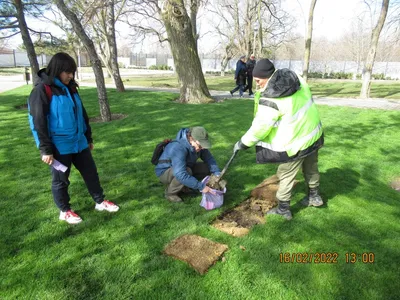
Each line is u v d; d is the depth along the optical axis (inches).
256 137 109.7
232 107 374.6
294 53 1775.3
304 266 96.9
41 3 482.3
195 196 142.3
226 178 163.0
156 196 142.2
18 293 86.2
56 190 115.8
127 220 122.6
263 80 108.8
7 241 109.1
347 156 201.8
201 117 313.0
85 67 1760.6
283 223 120.3
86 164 122.0
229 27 1346.0
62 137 108.9
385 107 401.7
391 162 192.5
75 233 114.3
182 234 113.3
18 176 165.3
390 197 146.3
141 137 239.8
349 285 89.8
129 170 173.8
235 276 92.1
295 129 108.2
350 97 531.2
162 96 470.6
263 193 144.2
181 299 84.1
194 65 412.2
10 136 246.2
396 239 112.0
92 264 97.5
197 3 468.8
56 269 95.3
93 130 262.8
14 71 1348.4
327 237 112.2
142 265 96.9
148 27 642.2
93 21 636.1
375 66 1461.6
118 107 372.8
